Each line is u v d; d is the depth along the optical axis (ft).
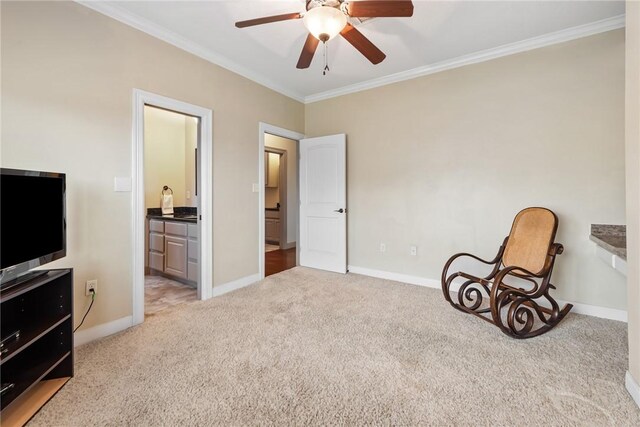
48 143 5.94
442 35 8.25
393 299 9.31
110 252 6.91
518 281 9.09
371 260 11.97
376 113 11.62
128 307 7.27
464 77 9.71
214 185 9.48
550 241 7.43
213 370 5.49
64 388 4.94
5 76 5.43
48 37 5.93
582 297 8.12
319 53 9.32
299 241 13.78
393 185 11.31
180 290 10.33
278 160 20.16
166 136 14.25
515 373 5.43
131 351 6.13
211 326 7.35
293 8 7.09
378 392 4.91
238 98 10.25
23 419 4.19
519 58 8.79
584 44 7.92
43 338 5.09
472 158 9.64
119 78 7.04
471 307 8.66
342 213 12.22
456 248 10.05
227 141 9.88
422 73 10.45
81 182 6.41
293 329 7.20
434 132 10.34
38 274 4.92
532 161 8.68
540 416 4.39
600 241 7.00
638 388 4.58
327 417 4.36
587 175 7.97
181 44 8.38
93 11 6.60
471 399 4.75
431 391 4.94
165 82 8.02
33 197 4.90
